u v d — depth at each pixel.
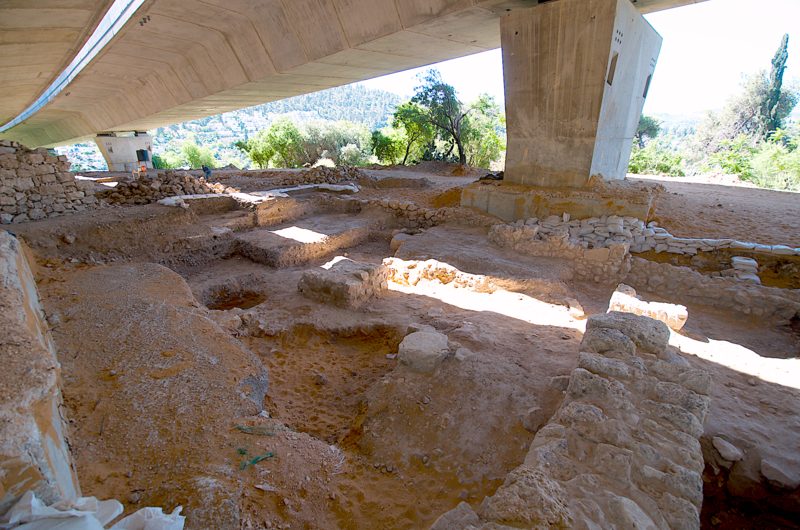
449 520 2.10
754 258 6.76
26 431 1.65
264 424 3.16
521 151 9.52
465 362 4.25
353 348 5.49
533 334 5.31
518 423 3.54
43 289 5.12
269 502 2.50
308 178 14.39
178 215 9.05
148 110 18.36
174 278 5.84
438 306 6.34
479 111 25.17
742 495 3.21
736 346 5.02
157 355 3.73
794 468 3.09
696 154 28.52
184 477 2.49
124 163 25.31
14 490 1.47
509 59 8.54
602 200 8.33
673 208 9.26
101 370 3.46
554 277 7.00
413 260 7.98
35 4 8.59
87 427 2.81
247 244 8.86
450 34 9.14
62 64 13.93
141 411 3.03
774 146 17.38
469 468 3.20
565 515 1.98
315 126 32.59
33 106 20.47
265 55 11.69
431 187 14.50
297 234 9.54
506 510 1.96
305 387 4.59
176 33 11.52
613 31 7.29
